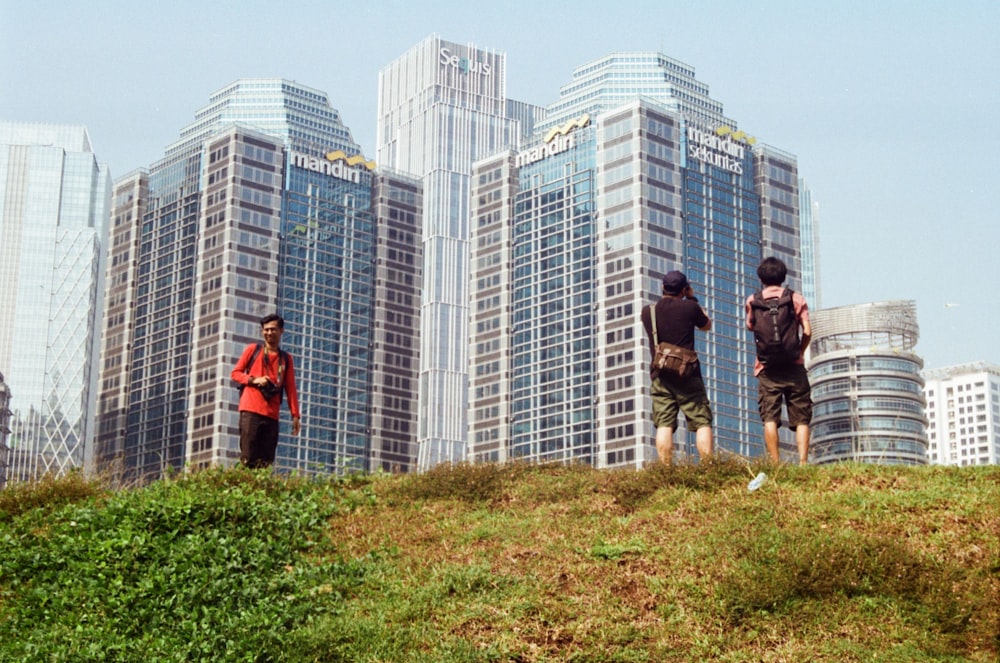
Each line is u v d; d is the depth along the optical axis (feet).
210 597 39.47
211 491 49.65
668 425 50.70
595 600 37.65
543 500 49.75
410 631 36.55
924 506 42.42
